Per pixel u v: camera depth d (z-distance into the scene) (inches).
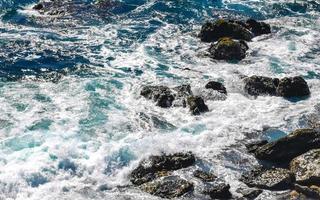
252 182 721.0
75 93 956.6
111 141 799.7
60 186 695.7
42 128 819.4
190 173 735.7
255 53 1206.9
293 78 1003.9
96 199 676.1
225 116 906.1
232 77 1066.7
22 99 916.6
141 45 1237.7
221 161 772.6
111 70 1078.4
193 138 824.9
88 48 1198.3
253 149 800.9
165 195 687.7
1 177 687.7
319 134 797.2
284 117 909.2
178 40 1285.7
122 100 944.3
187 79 1051.3
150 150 780.6
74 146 768.3
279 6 1583.4
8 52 1133.7
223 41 1186.0
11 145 764.0
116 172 738.8
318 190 690.2
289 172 730.8
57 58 1123.3
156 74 1070.4
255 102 964.6
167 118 888.9
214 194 687.7
